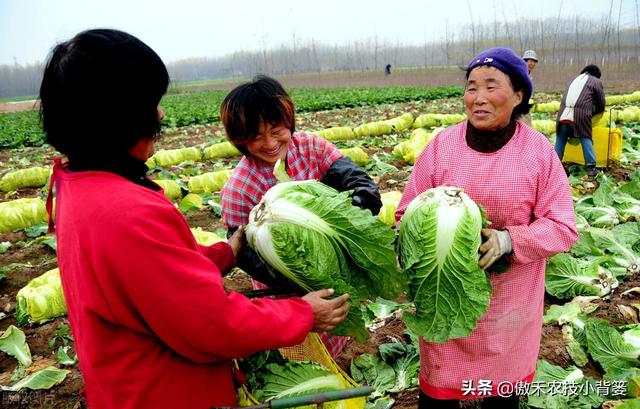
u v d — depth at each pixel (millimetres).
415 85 42688
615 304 4383
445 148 2514
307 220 2061
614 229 5270
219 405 1871
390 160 10141
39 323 4715
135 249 1504
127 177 1694
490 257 2189
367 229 2061
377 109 22281
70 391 3818
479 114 2273
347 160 2756
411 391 3469
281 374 2336
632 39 58875
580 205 6215
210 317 1584
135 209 1534
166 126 20516
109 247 1502
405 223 2312
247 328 1658
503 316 2461
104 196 1562
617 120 13852
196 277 1569
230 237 2617
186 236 1668
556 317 4160
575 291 4508
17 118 29719
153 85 1623
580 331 3949
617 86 26859
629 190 6465
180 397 1747
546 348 3867
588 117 8062
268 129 2412
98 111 1540
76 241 1568
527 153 2340
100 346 1630
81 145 1606
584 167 8523
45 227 7219
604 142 8461
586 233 5227
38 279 4953
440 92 27578
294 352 2502
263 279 2359
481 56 2297
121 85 1542
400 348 3730
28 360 4160
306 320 1872
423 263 2229
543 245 2232
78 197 1597
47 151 15641
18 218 7375
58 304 4770
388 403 3322
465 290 2186
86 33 1574
